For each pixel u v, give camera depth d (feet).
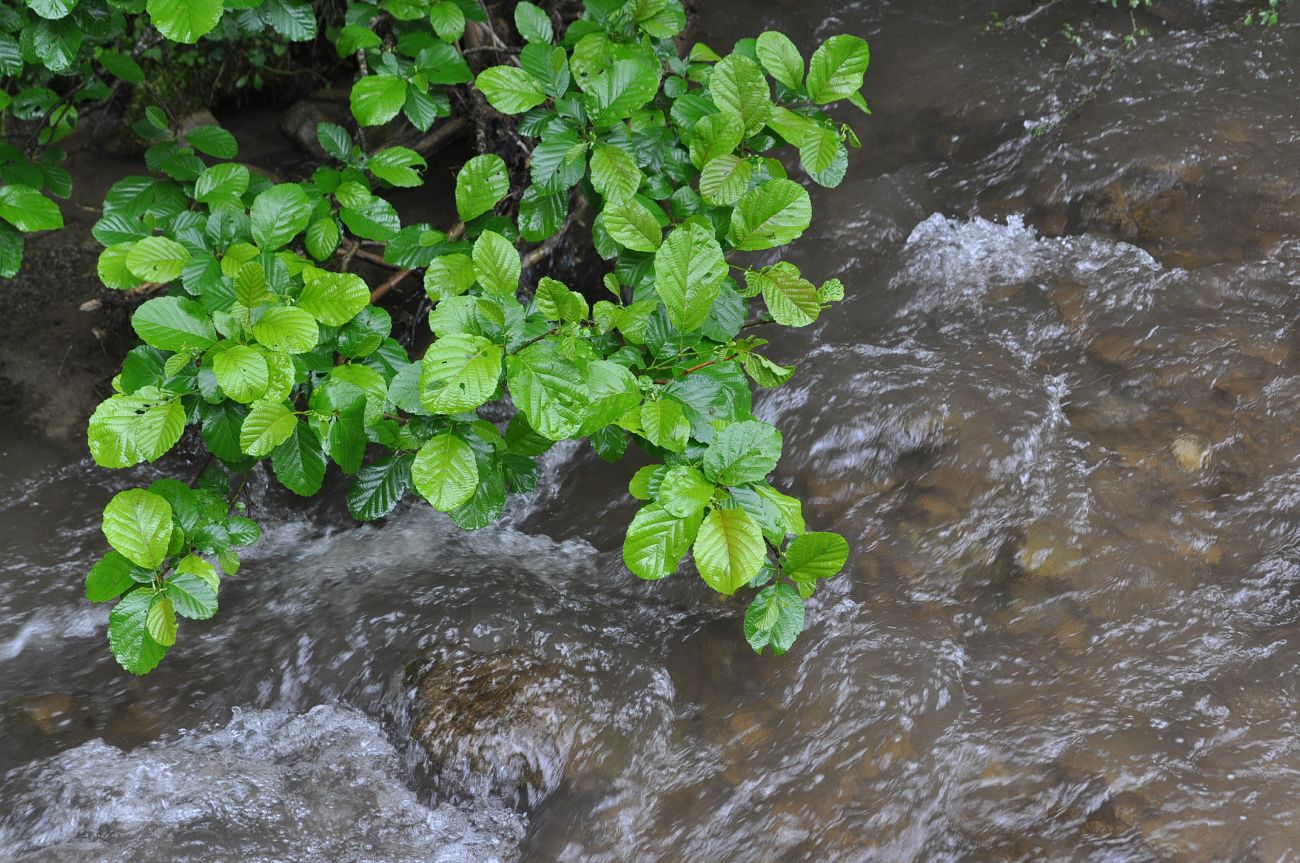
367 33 10.41
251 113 20.18
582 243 16.03
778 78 8.78
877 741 9.62
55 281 15.90
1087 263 14.71
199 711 10.54
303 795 9.62
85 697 10.70
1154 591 10.75
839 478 12.29
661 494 6.85
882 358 13.55
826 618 10.80
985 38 19.26
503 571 11.89
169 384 7.71
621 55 9.62
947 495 11.81
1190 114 16.43
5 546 12.46
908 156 17.22
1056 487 11.69
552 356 7.07
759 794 9.34
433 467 7.53
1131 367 13.07
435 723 9.79
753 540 6.87
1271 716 9.48
